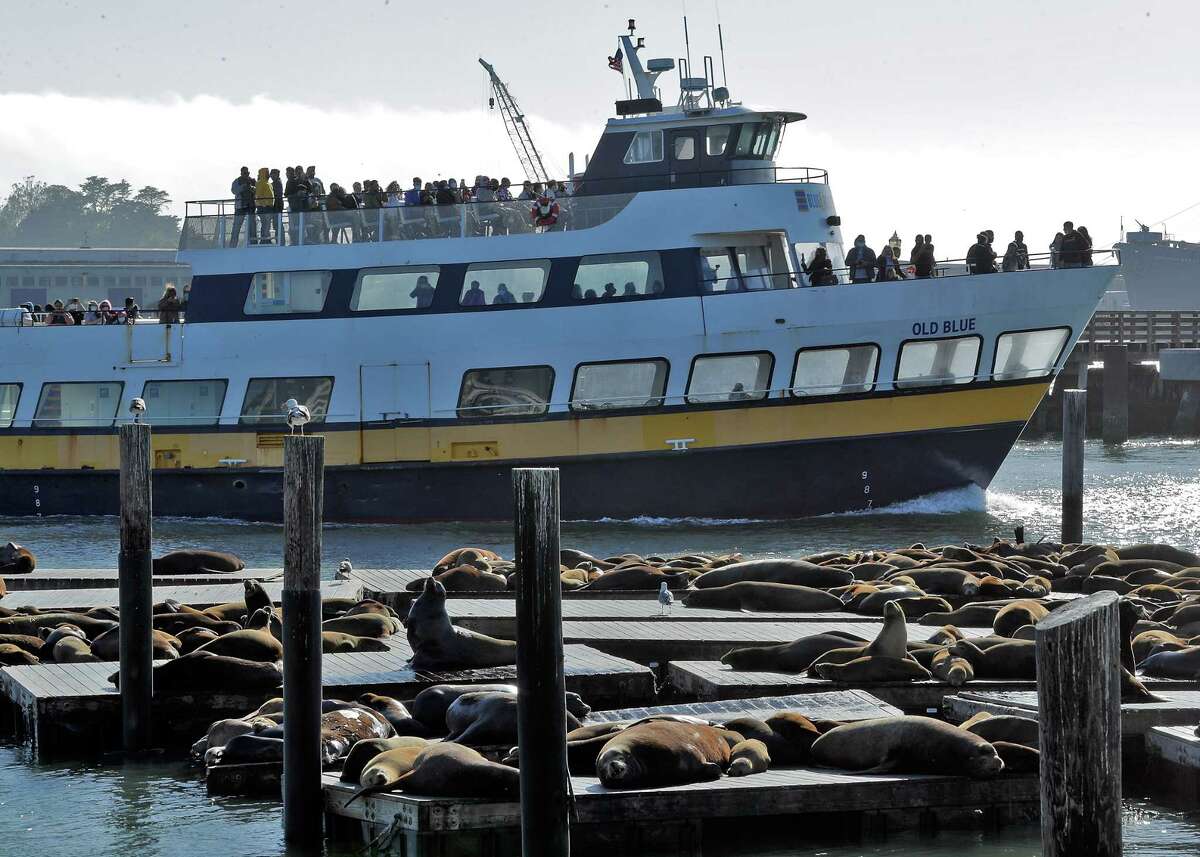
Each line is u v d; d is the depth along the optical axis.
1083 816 31.16
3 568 92.62
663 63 128.25
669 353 118.38
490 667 62.41
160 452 125.69
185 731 60.19
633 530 118.25
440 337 120.88
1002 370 120.88
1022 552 91.56
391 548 112.94
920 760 46.41
